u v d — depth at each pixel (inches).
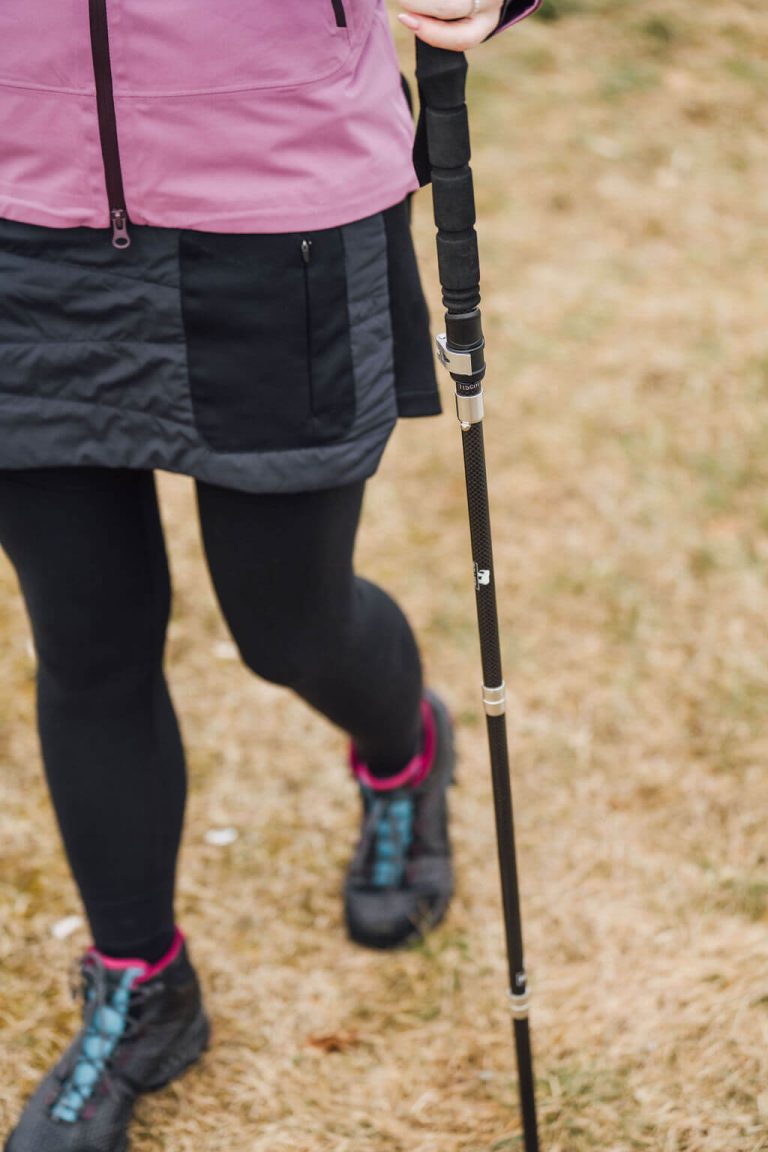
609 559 119.0
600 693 105.0
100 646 65.6
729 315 153.1
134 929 71.8
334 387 59.2
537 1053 76.5
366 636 72.2
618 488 127.6
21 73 54.4
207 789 98.3
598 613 113.3
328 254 56.8
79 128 54.5
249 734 103.1
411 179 59.8
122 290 57.4
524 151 187.3
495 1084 75.0
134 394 59.4
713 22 219.0
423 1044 78.5
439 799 86.7
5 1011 81.4
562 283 160.6
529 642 110.6
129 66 53.4
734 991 77.4
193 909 88.8
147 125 54.2
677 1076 73.4
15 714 105.3
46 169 55.9
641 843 91.7
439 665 108.9
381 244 58.7
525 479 129.4
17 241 57.2
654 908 86.4
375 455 61.9
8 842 93.7
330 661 70.0
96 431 60.2
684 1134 70.1
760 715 101.2
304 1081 76.7
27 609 66.3
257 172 55.2
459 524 125.3
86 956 74.1
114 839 69.7
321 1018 80.8
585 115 195.8
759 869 88.2
